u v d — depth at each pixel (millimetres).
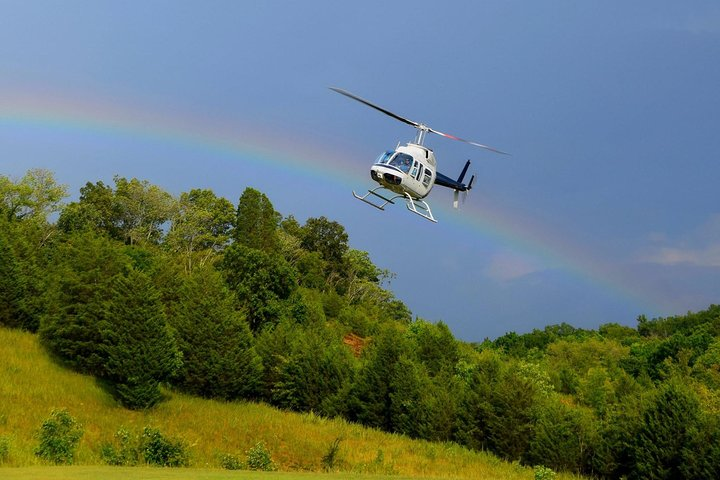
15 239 63281
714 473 40125
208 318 54375
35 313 57562
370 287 117688
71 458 29594
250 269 69812
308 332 61688
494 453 50062
